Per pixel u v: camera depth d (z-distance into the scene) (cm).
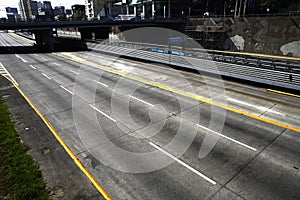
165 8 7412
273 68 1955
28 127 1245
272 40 3728
